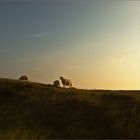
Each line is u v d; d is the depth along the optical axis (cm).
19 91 3878
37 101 3600
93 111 3334
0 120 3167
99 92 4209
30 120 3181
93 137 2889
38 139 2802
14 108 3453
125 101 3606
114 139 2859
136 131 2986
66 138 2872
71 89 4356
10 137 2783
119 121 3139
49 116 3259
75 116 3247
